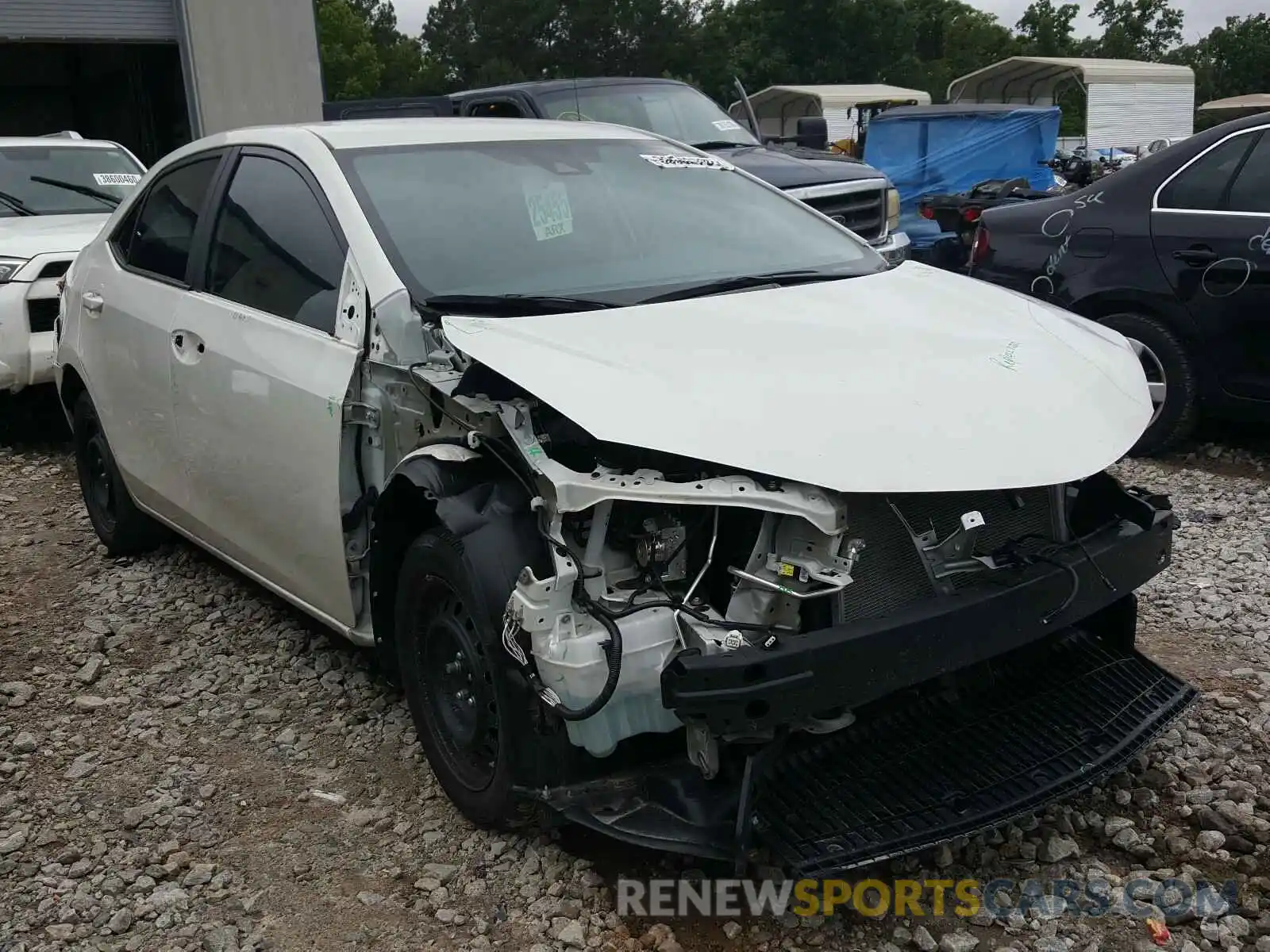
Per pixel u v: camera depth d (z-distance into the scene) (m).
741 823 2.64
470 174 3.90
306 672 4.21
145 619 4.77
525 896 2.91
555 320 3.22
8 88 23.59
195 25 17.83
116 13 17.70
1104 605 3.06
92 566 5.41
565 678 2.64
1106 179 6.61
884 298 3.57
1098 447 2.96
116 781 3.56
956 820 2.76
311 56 18.64
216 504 4.21
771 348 3.04
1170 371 6.35
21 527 6.06
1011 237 6.93
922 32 83.81
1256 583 4.71
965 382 2.98
